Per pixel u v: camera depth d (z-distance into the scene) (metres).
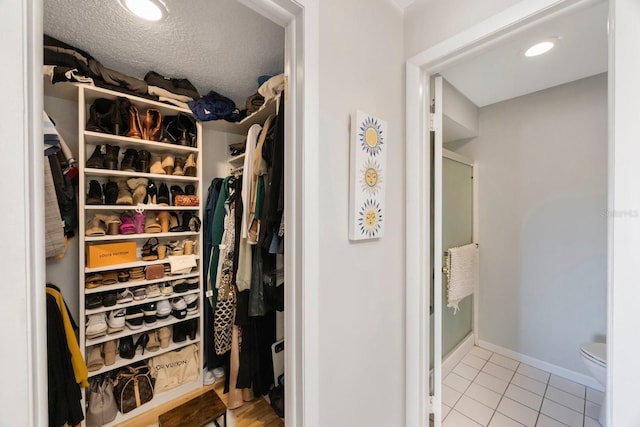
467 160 2.21
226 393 1.71
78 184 1.40
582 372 1.82
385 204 1.02
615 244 0.66
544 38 1.29
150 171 1.64
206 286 1.82
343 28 0.85
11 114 0.37
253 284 1.40
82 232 1.39
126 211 1.67
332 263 0.82
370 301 0.96
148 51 1.37
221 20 1.14
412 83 1.09
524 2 0.82
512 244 2.12
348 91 0.87
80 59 1.32
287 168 0.78
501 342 2.19
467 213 2.25
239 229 1.58
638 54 0.63
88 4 1.04
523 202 2.06
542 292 1.98
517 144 2.08
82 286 1.39
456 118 1.91
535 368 2.01
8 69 0.37
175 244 1.79
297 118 0.75
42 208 0.40
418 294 1.11
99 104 1.48
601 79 1.72
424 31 1.06
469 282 2.12
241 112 1.87
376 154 0.93
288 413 0.78
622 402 0.65
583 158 1.80
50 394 1.19
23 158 0.38
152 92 1.56
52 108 1.45
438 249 1.25
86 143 1.56
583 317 1.81
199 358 1.77
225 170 2.12
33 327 0.39
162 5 1.04
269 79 1.33
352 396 0.89
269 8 0.71
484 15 0.90
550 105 1.93
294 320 0.76
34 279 0.39
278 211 1.04
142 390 1.55
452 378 1.90
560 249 1.90
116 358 1.55
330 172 0.81
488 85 1.82
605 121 1.72
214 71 1.58
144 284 1.59
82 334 1.39
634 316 0.64
